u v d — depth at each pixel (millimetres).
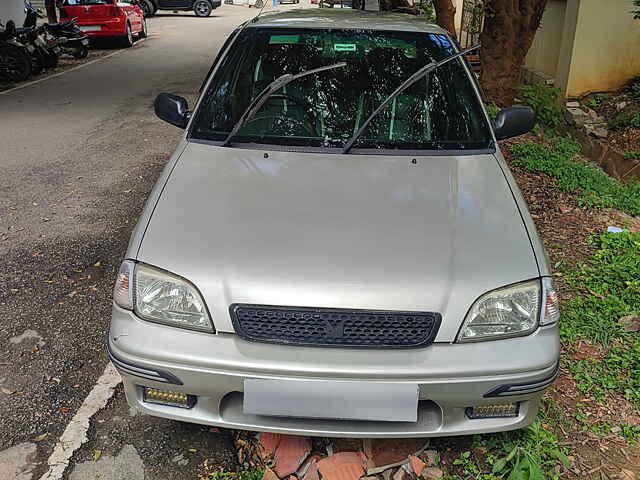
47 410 2598
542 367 2051
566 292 3613
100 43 15320
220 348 2010
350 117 2932
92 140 6855
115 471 2295
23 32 10766
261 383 1989
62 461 2330
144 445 2424
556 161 5910
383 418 1987
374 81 3084
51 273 3756
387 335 2004
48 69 11867
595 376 2855
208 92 3111
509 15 6922
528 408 2158
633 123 6816
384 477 2275
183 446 2426
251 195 2404
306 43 3254
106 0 14562
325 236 2186
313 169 2598
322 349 1999
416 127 2904
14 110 8398
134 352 2057
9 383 2760
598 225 4621
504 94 7258
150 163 6008
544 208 4945
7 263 3869
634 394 2721
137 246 2189
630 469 2342
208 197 2396
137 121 7762
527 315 2088
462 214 2346
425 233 2227
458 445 2430
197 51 14492
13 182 5410
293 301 1994
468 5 11320
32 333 3139
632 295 3510
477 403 2053
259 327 2014
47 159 6121
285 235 2188
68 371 2855
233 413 2131
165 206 2357
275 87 2840
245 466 2338
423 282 2035
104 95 9422
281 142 2803
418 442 2439
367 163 2656
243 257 2102
